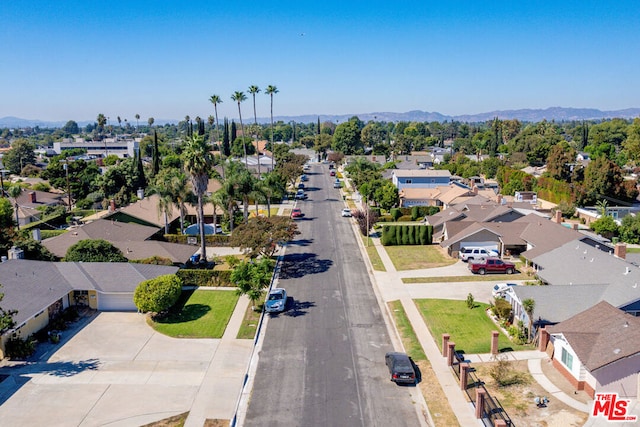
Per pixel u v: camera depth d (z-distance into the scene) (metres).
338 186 118.44
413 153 191.38
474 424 24.89
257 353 33.41
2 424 25.25
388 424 25.17
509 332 35.41
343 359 32.44
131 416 25.94
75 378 29.86
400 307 41.66
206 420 25.58
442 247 59.91
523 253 52.19
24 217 76.75
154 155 110.38
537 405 26.34
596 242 50.09
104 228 58.38
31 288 38.22
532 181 100.50
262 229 51.59
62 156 148.38
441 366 31.09
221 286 47.03
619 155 139.25
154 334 36.31
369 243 65.69
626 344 26.77
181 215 66.19
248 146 172.25
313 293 45.62
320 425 25.14
